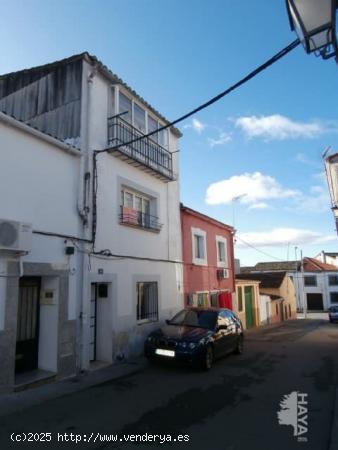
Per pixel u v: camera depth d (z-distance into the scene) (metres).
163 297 12.51
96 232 9.26
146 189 12.02
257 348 13.34
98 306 9.82
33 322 7.84
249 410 5.93
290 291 43.56
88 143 9.14
